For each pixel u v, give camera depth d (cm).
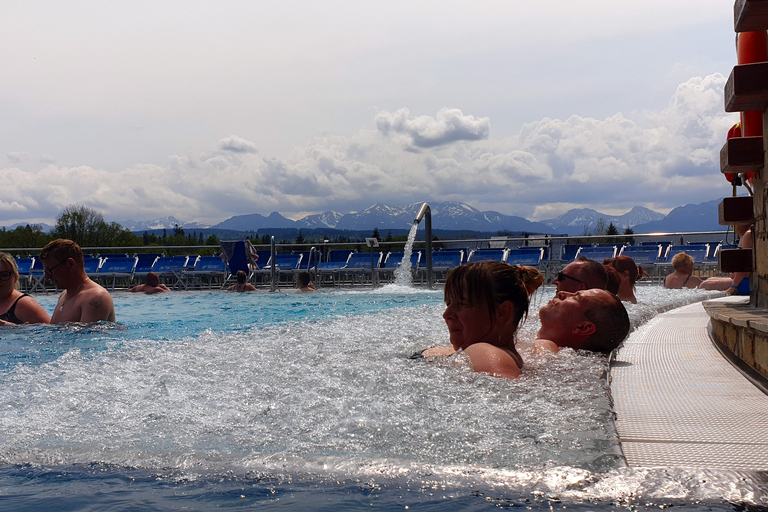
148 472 82
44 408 119
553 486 70
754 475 73
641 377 159
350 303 642
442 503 67
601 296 191
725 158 239
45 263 365
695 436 96
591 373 145
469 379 135
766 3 185
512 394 121
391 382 134
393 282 1134
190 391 133
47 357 216
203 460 85
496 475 75
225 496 72
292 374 150
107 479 79
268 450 89
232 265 1120
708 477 72
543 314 196
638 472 74
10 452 91
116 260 1362
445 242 1232
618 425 105
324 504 68
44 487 77
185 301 716
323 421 104
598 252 1198
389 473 77
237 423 105
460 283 162
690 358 192
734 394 134
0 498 74
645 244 1193
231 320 454
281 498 71
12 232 5900
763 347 159
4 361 208
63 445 94
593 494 68
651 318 343
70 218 6203
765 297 228
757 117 245
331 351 189
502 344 161
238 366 166
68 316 364
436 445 89
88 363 179
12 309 359
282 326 295
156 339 280
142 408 118
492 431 95
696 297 513
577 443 88
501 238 1197
